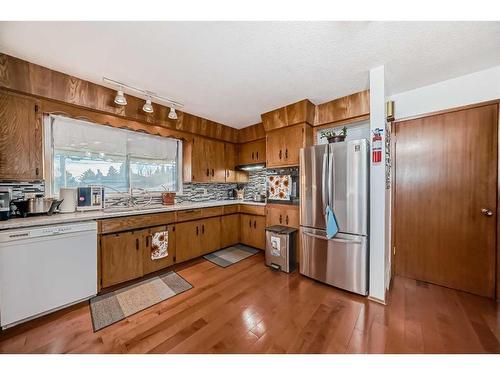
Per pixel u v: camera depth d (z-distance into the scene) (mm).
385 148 2033
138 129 2779
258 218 3572
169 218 2762
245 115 3387
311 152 2525
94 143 2641
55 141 2344
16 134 1892
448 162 2246
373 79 1996
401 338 1515
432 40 1577
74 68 1988
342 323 1688
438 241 2324
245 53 1749
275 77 2152
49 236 1783
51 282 1791
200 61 1868
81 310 1869
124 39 1570
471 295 2111
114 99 2432
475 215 2115
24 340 1498
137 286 2316
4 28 1438
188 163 3490
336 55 1776
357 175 2145
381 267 1992
